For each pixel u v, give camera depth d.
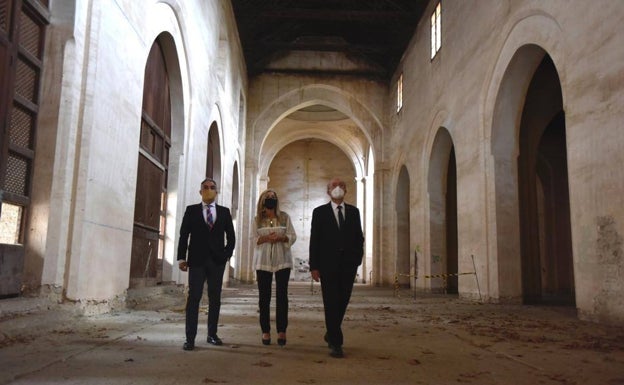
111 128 7.57
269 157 36.66
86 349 4.63
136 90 8.77
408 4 22.31
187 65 12.59
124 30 8.00
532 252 13.35
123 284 8.42
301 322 7.59
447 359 4.64
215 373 3.79
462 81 15.27
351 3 24.55
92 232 7.00
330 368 4.09
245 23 22.89
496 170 12.81
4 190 5.76
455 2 16.19
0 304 5.36
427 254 19.55
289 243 5.45
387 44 26.62
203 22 14.16
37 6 6.18
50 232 6.27
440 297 16.17
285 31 26.69
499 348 5.39
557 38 9.38
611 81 7.44
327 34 27.78
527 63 11.85
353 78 27.69
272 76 27.62
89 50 6.81
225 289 18.64
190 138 13.23
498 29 12.44
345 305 4.82
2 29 5.51
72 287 6.52
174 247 12.65
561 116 18.61
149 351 4.65
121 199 8.16
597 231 7.73
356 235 4.94
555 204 20.25
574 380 3.82
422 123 20.33
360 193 36.31
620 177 7.19
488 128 13.09
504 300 12.42
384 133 27.34
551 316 9.31
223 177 19.41
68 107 6.48
